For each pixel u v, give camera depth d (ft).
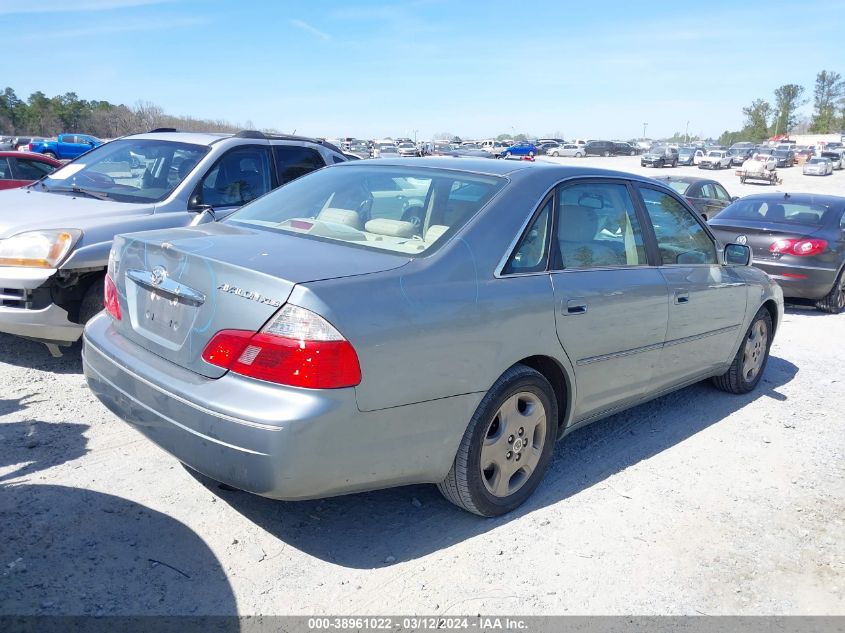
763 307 18.86
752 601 10.19
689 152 225.76
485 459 11.23
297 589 9.70
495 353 10.82
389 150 194.90
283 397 8.91
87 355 11.63
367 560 10.46
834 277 30.53
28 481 11.77
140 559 9.99
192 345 9.80
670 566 10.87
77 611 8.84
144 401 10.14
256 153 21.50
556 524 11.80
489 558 10.71
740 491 13.46
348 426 9.18
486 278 10.94
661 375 14.94
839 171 216.33
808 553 11.50
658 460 14.61
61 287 16.06
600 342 12.80
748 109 462.60
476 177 12.61
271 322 9.07
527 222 11.89
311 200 13.39
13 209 17.79
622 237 13.99
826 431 16.80
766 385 20.20
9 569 9.48
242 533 10.84
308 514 11.53
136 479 12.10
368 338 9.26
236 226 12.83
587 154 261.44
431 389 10.02
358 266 10.03
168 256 10.46
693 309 15.29
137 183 19.89
